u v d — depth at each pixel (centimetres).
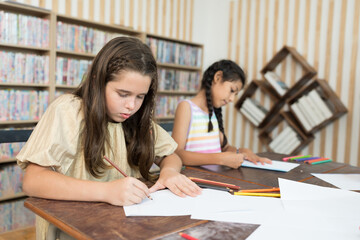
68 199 69
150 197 72
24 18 225
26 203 67
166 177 86
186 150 145
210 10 384
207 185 85
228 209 67
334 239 53
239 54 355
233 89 150
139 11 328
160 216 62
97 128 83
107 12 301
